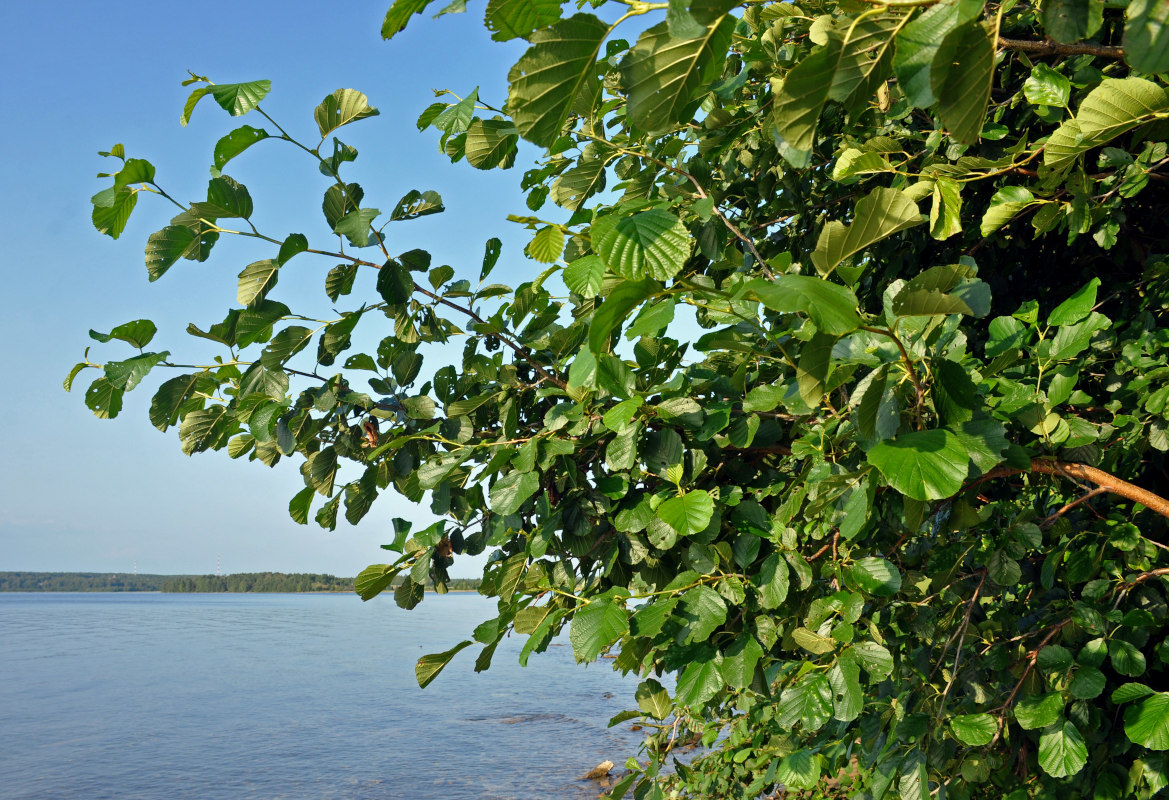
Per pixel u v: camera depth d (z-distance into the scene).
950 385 1.62
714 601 1.97
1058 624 2.36
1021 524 2.25
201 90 1.99
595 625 1.97
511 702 26.50
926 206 2.73
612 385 2.20
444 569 2.83
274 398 2.62
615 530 2.40
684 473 2.29
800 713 1.79
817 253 1.35
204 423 2.87
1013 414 2.07
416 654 45.31
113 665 38.69
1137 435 2.54
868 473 1.72
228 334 2.61
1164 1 0.98
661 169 2.95
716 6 1.08
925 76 1.12
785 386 2.22
